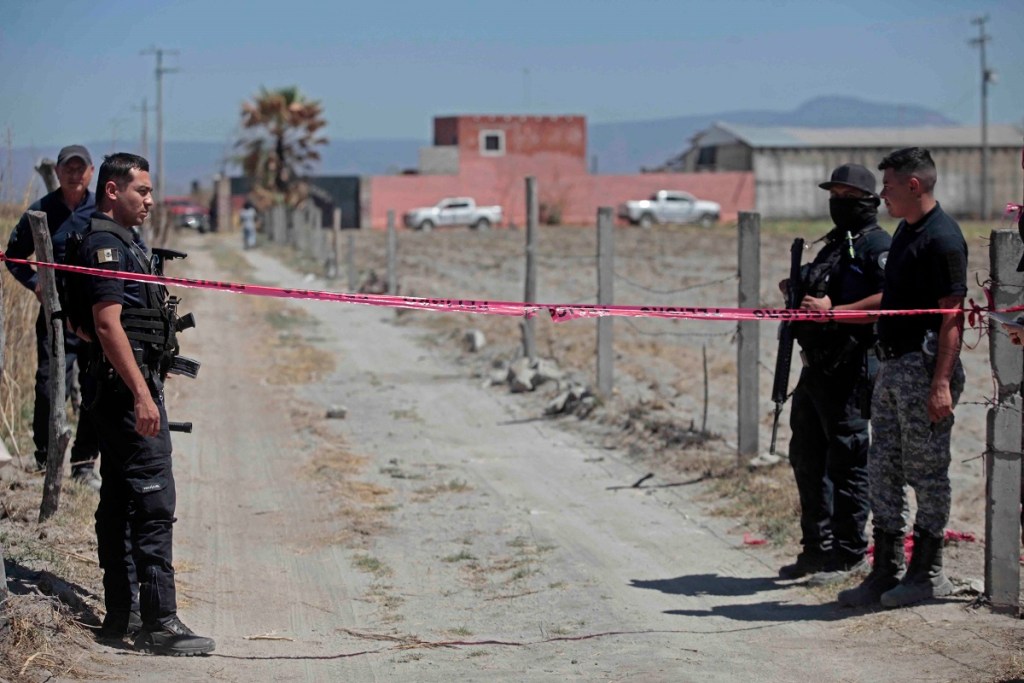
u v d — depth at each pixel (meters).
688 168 88.75
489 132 78.06
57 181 9.16
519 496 11.02
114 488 6.46
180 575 8.37
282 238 58.72
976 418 15.07
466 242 56.06
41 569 7.26
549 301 28.48
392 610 7.87
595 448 12.96
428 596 8.21
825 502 8.30
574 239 58.06
